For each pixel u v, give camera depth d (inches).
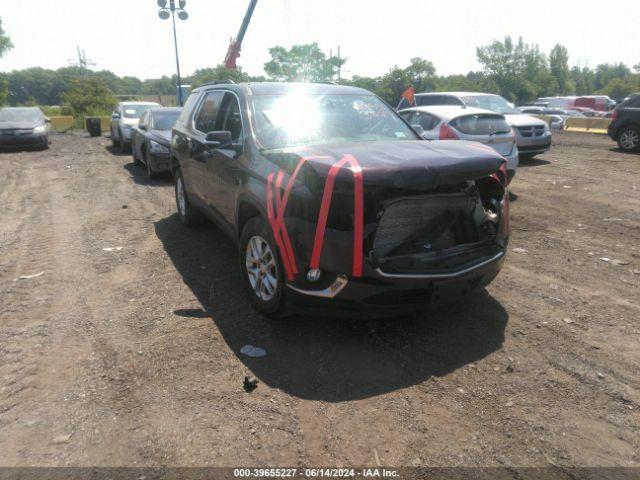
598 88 4220.0
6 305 172.6
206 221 272.1
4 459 101.1
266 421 112.0
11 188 391.2
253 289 161.6
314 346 144.0
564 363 134.1
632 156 525.7
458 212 148.1
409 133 195.3
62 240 247.6
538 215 289.3
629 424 110.5
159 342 145.8
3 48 1385.3
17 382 127.3
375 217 129.3
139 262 214.2
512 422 111.4
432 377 128.6
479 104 536.4
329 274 133.2
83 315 164.2
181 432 108.4
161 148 403.9
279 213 140.3
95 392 122.9
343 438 106.7
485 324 156.3
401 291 132.8
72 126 1191.6
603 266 205.3
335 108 192.4
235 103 196.5
